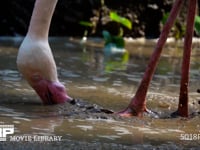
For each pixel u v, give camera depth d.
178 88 6.43
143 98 4.92
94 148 3.81
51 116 4.66
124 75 7.02
